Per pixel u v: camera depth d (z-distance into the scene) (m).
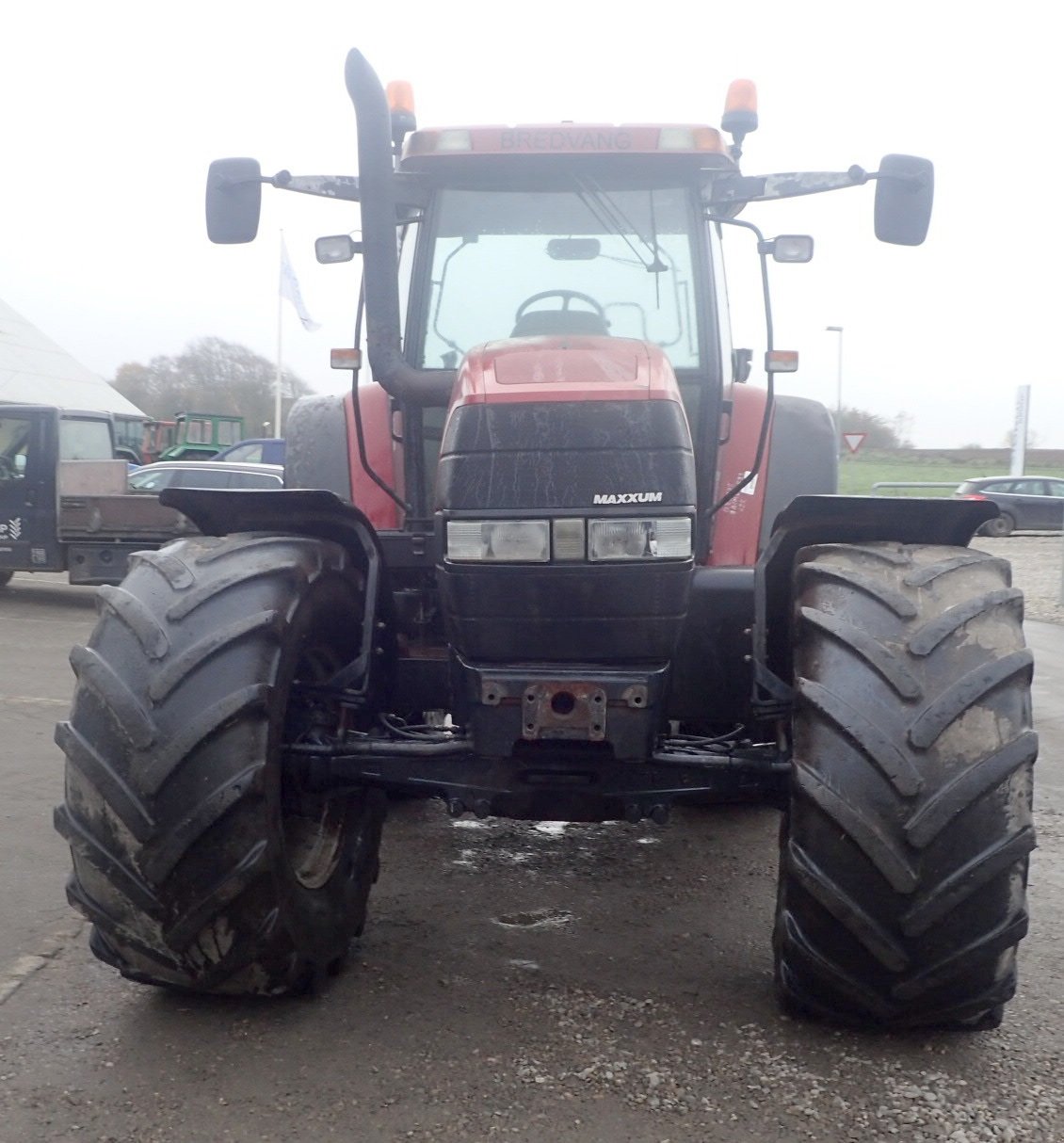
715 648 3.62
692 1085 2.86
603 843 4.88
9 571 12.90
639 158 4.03
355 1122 2.70
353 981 3.44
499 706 3.07
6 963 3.55
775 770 3.13
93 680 2.91
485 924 3.94
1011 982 2.92
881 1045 3.06
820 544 3.29
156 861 2.80
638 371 3.14
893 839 2.73
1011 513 26.52
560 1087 2.85
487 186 4.17
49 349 39.72
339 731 3.32
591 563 2.98
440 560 3.12
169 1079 2.88
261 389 58.31
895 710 2.78
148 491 14.57
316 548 3.26
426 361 4.16
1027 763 2.77
